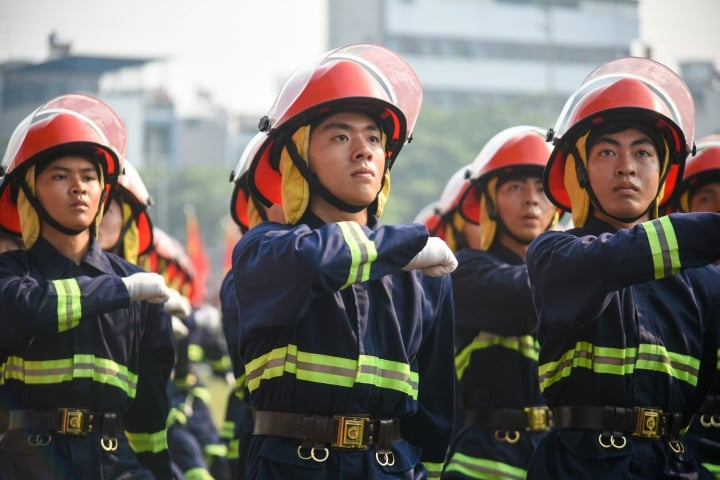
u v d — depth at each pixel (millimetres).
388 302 8297
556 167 9492
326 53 8508
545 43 119625
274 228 8375
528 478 9219
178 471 13828
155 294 9391
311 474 8039
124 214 12016
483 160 12070
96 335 9641
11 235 10258
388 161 8695
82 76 114500
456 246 13680
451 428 8797
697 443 10633
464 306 11734
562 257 8641
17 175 9680
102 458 9734
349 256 7805
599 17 119188
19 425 9508
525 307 11438
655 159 9117
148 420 10211
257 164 8719
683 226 8219
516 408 11734
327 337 8125
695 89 61906
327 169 8266
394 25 120125
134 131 114625
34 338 9508
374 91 8289
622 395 8852
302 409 8109
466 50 120000
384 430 8203
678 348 9008
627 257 8273
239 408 16109
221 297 10914
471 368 11867
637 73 9227
